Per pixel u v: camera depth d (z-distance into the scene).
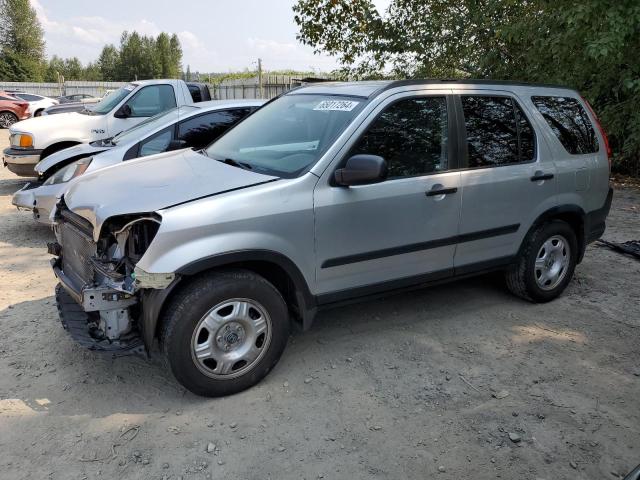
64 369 3.55
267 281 3.30
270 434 2.97
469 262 4.21
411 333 4.15
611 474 2.74
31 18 59.19
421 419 3.12
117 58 86.94
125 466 2.71
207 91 10.47
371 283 3.74
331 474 2.69
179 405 3.21
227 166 3.64
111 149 6.36
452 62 11.48
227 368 3.23
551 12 8.55
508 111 4.37
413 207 3.74
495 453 2.86
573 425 3.10
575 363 3.77
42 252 5.97
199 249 2.99
